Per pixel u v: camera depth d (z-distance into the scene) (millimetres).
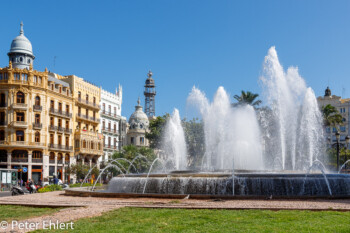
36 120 63938
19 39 69375
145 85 138875
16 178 46875
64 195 21312
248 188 18984
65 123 70562
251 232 9164
